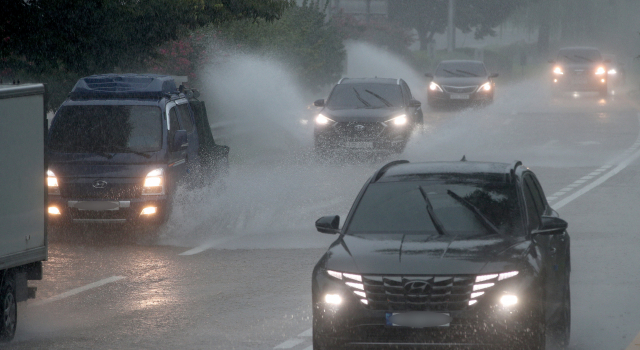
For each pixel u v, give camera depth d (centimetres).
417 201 2270
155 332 2472
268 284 3070
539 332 1980
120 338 2412
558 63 13775
